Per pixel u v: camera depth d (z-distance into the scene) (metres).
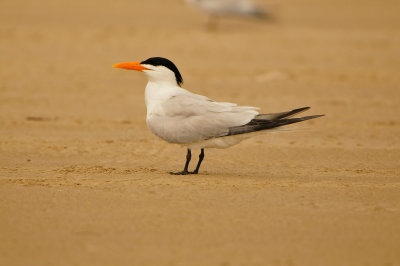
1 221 8.77
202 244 8.09
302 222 8.91
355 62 25.67
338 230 8.63
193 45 28.34
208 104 11.24
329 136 15.54
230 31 32.16
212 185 10.70
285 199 9.96
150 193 10.12
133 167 12.29
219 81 22.30
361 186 10.86
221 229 8.60
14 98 19.17
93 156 13.23
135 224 8.73
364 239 8.34
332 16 37.28
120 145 14.29
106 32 30.41
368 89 21.42
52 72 22.89
